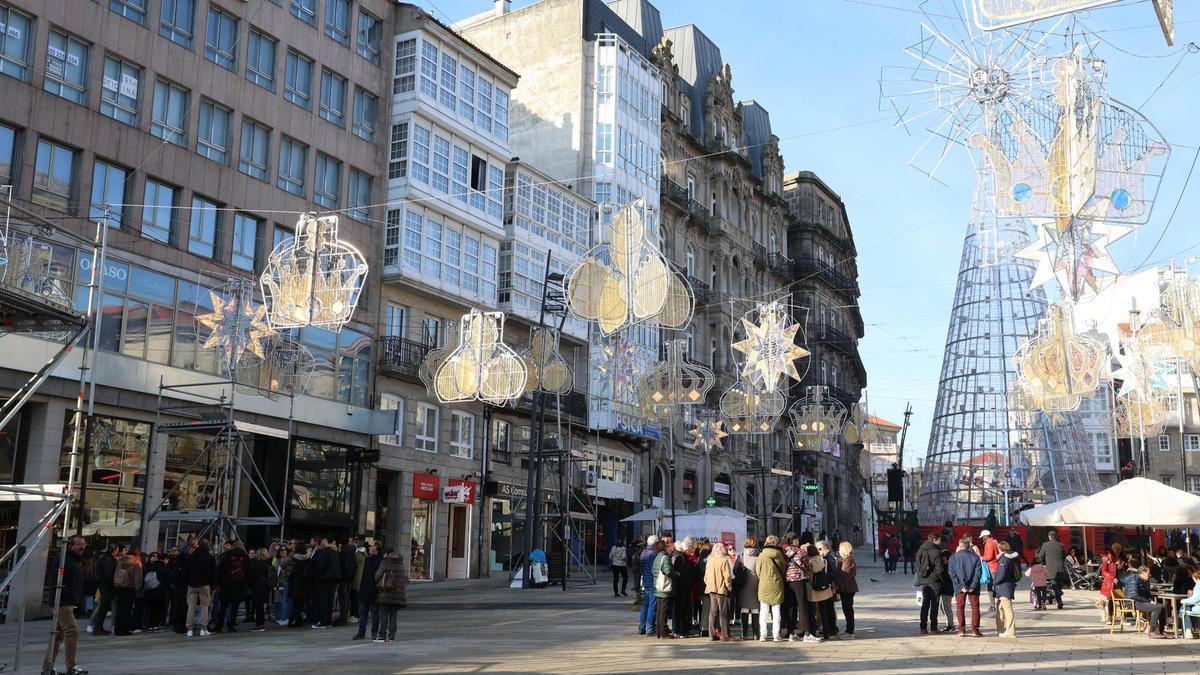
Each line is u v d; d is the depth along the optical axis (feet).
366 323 104.94
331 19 104.99
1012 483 198.39
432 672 38.32
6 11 73.56
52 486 38.11
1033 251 34.12
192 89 88.17
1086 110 30.22
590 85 150.51
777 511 181.16
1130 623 61.16
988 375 206.69
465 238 117.29
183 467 84.23
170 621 62.69
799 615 50.26
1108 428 100.78
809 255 231.30
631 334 130.11
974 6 26.14
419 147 110.42
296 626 59.72
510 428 128.98
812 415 113.80
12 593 69.21
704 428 134.31
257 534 92.27
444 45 115.14
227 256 90.22
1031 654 45.06
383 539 107.76
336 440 99.04
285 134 97.81
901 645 48.39
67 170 77.05
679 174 172.04
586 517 107.96
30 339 71.15
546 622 62.13
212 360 86.48
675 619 53.26
